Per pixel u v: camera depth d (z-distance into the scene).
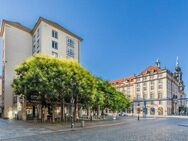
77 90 36.66
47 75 34.94
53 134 21.75
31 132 23.22
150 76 112.00
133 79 121.69
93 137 18.81
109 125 34.88
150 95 110.94
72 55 67.19
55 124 34.28
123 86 127.75
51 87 34.28
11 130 25.11
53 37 60.81
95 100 44.81
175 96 117.06
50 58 37.38
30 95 38.31
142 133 22.28
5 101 62.03
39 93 35.47
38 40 60.41
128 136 19.55
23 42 66.31
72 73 36.22
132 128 29.14
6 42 63.50
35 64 36.59
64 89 35.34
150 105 109.19
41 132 23.25
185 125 34.22
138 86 117.69
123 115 94.25
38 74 34.62
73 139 17.59
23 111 48.38
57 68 35.84
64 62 37.47
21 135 20.73
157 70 111.75
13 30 64.88
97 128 29.25
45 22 58.94
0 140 17.58
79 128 28.39
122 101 71.75
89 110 61.69
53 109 41.25
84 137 18.91
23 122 39.16
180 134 21.38
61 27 62.62
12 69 63.47
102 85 55.09
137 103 114.19
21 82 36.53
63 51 63.47
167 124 38.22
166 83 105.12
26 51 66.56
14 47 64.56
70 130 26.00
